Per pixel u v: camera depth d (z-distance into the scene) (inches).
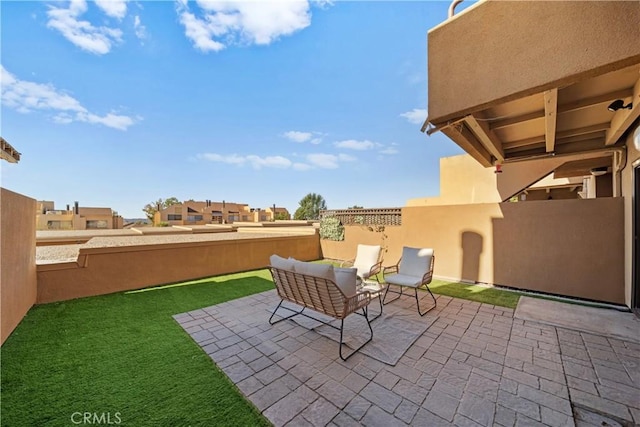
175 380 90.2
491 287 217.2
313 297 118.2
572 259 186.9
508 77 90.4
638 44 67.7
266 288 207.3
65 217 1042.7
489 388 87.2
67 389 84.5
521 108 135.9
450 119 111.8
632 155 155.6
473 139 166.7
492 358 105.5
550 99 109.7
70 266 176.9
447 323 140.2
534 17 84.7
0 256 108.6
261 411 76.4
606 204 175.9
